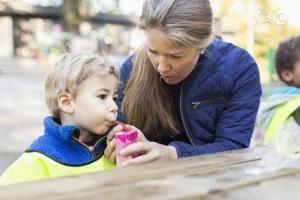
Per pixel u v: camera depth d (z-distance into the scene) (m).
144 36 1.72
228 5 5.00
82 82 1.67
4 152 5.45
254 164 1.26
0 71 21.39
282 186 1.02
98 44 20.08
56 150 1.63
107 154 1.64
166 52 1.62
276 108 2.53
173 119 1.92
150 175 1.11
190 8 1.60
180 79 1.78
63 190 0.97
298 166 1.23
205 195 0.94
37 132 7.00
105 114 1.68
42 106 10.49
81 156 1.66
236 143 1.81
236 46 1.96
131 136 1.55
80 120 1.70
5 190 0.97
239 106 1.86
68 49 1.96
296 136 1.45
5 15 27.45
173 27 1.57
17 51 27.97
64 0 24.95
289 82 2.96
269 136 2.45
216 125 1.92
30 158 1.60
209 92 1.87
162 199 0.90
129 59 2.01
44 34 23.97
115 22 30.34
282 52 2.97
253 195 0.95
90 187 0.99
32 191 0.96
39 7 27.75
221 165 1.24
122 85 1.94
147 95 1.87
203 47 1.68
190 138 1.92
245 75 1.88
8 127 7.39
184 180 1.05
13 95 12.77
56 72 1.71
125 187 0.99
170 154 1.55
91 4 28.86
